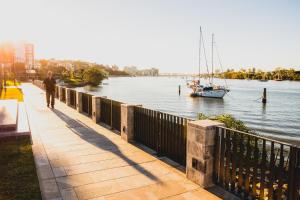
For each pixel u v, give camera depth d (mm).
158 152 7668
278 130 32812
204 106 56531
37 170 6277
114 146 8398
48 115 14594
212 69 81438
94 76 132125
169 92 94250
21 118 11383
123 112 9188
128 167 6559
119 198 4965
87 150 7953
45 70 142625
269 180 4547
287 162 4289
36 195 4977
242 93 90812
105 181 5719
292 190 4168
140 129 8695
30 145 8281
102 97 12320
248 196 5027
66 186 5434
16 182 5535
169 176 6031
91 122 12562
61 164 6711
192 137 5707
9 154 7355
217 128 5441
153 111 7871
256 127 34656
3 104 14148
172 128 7012
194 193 5211
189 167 5828
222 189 5391
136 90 105000
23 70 118438
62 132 10375
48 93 17641
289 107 55250
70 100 18828
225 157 5387
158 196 5070
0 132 8797
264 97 61500
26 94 29062
